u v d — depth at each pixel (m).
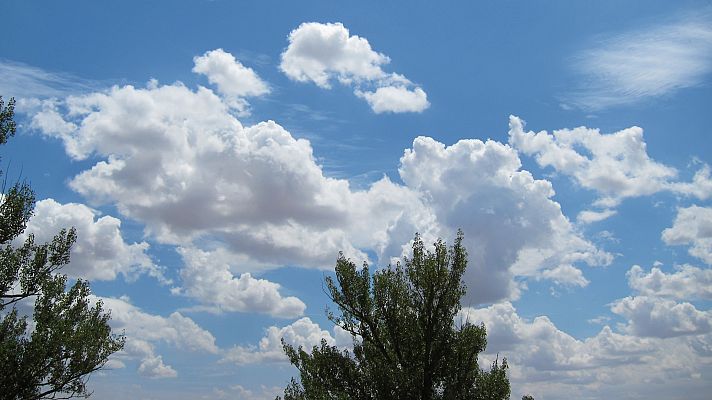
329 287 34.34
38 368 25.05
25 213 26.44
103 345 27.44
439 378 31.80
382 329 33.41
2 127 26.02
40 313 27.09
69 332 26.17
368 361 33.22
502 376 32.03
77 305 29.02
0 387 23.98
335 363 33.22
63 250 28.27
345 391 32.41
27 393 24.86
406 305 32.84
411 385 30.70
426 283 32.28
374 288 33.69
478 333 32.31
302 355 35.12
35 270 26.98
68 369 25.86
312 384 33.66
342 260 34.59
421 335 32.28
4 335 26.39
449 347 31.70
